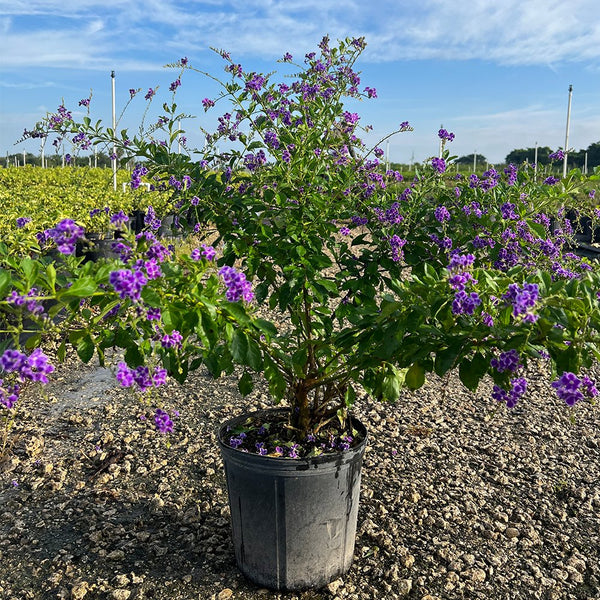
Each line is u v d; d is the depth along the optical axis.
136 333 2.03
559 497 3.28
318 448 2.54
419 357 1.92
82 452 3.61
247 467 2.37
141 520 2.95
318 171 2.79
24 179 14.98
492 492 3.30
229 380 4.68
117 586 2.53
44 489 3.23
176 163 3.01
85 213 7.36
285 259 2.63
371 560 2.73
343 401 2.80
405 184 3.73
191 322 1.90
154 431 3.86
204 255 1.94
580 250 6.80
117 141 3.20
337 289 2.58
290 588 2.50
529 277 1.99
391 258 2.79
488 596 2.53
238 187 2.98
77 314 2.13
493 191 3.18
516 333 1.86
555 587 2.59
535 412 4.28
